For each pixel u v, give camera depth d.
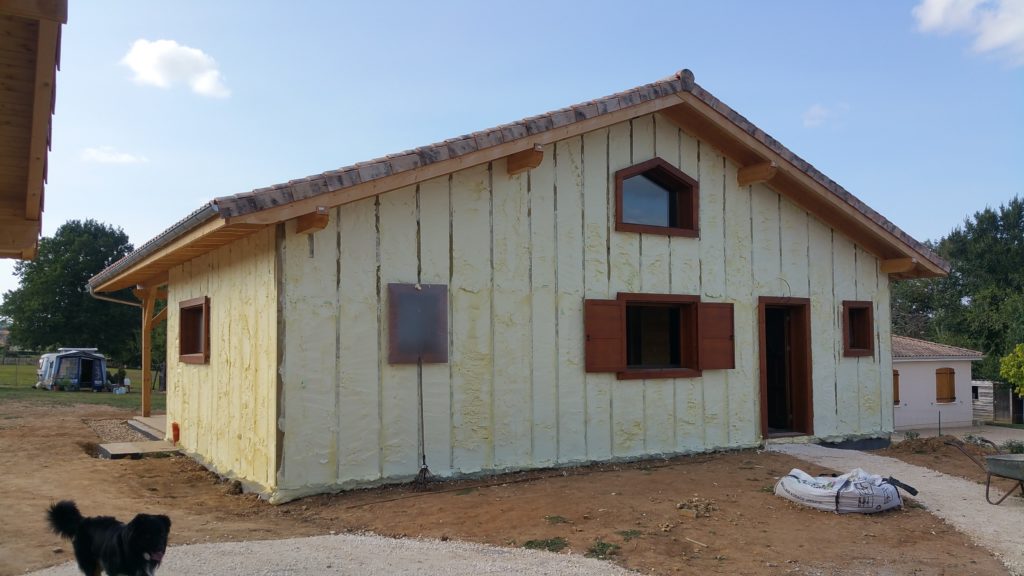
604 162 10.30
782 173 11.48
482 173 9.25
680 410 10.77
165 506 7.62
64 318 46.53
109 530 4.24
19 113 5.17
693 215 11.08
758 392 11.58
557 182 9.87
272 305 7.93
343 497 7.89
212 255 10.36
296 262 7.92
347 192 7.80
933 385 27.27
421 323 8.64
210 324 10.42
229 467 9.28
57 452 11.24
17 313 47.16
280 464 7.71
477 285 9.12
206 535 6.30
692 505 7.50
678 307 11.23
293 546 5.91
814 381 12.19
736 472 9.53
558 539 6.28
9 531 6.23
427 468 8.52
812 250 12.37
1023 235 43.91
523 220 9.55
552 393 9.62
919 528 7.15
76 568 5.23
